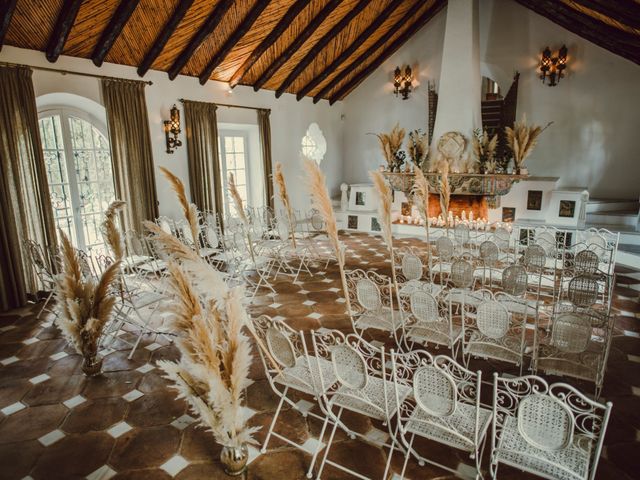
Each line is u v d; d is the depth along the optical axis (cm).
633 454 286
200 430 321
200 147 840
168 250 226
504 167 935
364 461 286
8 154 555
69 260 377
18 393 371
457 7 916
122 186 707
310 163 335
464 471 274
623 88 911
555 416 190
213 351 225
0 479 276
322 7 788
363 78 1162
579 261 496
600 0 557
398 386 285
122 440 311
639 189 930
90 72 652
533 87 998
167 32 648
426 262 755
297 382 292
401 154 1035
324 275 692
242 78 903
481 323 325
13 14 512
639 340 451
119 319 507
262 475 276
